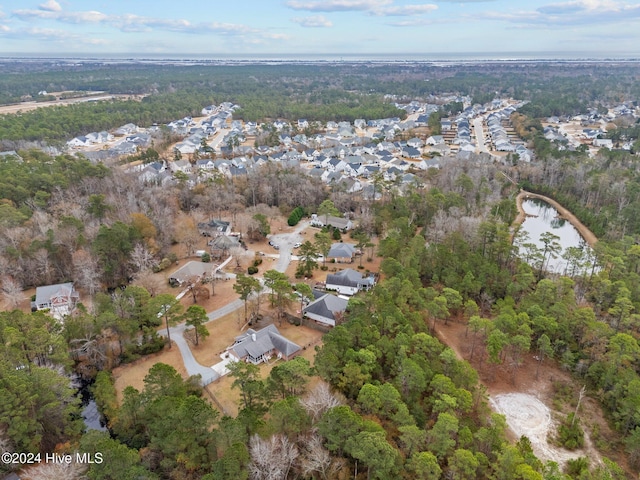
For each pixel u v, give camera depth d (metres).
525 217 151.50
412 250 101.25
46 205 121.75
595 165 173.62
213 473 47.06
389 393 57.62
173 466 52.12
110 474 47.12
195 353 78.06
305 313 88.50
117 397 67.12
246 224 125.19
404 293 82.56
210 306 93.44
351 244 119.94
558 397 71.75
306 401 57.47
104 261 98.94
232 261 113.38
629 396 64.94
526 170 180.62
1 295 94.06
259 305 91.25
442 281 97.19
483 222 111.56
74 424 59.81
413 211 134.50
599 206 150.50
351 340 69.31
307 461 50.59
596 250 105.50
